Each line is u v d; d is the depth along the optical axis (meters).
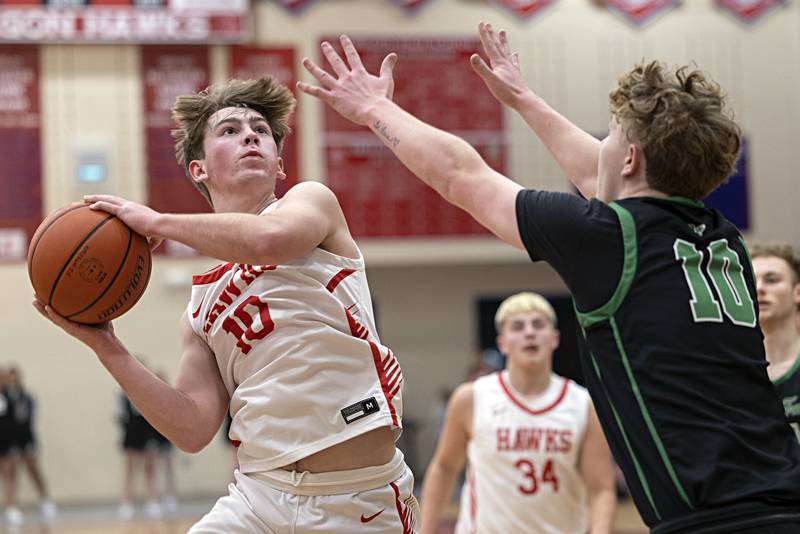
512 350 7.20
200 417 4.39
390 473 4.40
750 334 3.59
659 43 22.73
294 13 21.58
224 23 21.14
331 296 4.33
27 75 20.83
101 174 20.92
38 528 17.02
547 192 3.73
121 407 19.36
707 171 3.65
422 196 21.97
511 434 7.07
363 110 4.30
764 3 23.02
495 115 21.98
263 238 4.00
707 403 3.40
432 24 21.98
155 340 21.12
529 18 22.34
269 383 4.27
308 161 21.52
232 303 4.37
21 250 20.77
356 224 21.72
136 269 4.21
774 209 22.92
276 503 4.30
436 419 22.11
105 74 21.08
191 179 4.90
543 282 24.00
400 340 23.45
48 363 20.89
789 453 3.48
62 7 20.75
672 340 3.45
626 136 3.71
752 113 22.92
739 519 3.27
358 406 4.26
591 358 3.63
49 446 20.73
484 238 22.17
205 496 20.97
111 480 20.86
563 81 22.38
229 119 4.63
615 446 3.57
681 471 3.34
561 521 7.03
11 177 20.75
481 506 7.16
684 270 3.55
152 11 21.00
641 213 3.59
